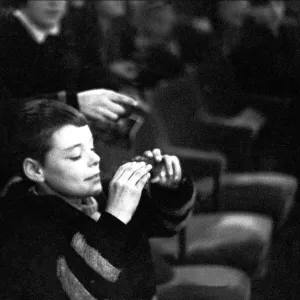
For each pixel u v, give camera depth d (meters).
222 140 10.69
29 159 4.15
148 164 4.29
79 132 4.14
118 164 7.18
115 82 7.84
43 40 7.14
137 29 11.88
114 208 4.07
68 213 4.07
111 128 5.32
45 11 7.11
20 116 4.21
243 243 7.55
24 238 4.00
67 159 4.12
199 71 12.05
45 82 7.02
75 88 7.29
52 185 4.17
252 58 11.95
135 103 5.35
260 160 12.23
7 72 6.82
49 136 4.11
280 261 10.07
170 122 10.04
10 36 6.91
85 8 8.76
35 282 3.93
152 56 11.58
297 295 9.19
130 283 4.10
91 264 3.95
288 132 12.16
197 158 8.95
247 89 12.13
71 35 7.62
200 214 8.41
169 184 4.48
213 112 11.99
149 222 4.59
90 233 3.98
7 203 4.14
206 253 7.39
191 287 6.15
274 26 11.88
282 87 12.02
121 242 3.98
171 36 12.66
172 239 7.64
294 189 9.34
